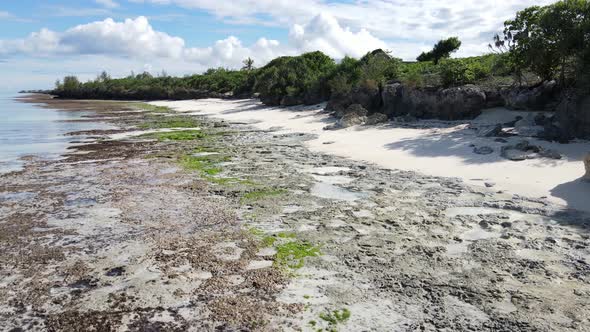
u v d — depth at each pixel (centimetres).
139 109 6206
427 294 811
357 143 2402
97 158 2269
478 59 3494
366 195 1449
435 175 1675
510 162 1731
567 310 744
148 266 958
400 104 3162
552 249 983
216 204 1402
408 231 1122
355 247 1029
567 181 1463
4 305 809
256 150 2373
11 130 3584
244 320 740
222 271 924
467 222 1170
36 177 1844
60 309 791
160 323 738
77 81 13375
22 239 1136
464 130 2395
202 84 8844
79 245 1089
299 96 4838
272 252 1018
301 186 1588
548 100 2406
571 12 2233
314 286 852
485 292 811
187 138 2947
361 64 4228
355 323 726
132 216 1302
